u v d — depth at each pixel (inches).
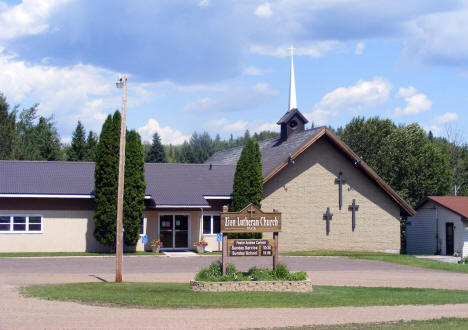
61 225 1414.9
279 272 803.4
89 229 1429.6
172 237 1498.5
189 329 495.5
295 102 1923.0
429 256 1642.5
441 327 521.7
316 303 671.8
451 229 1688.0
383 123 2721.5
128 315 564.7
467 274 1118.4
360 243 1590.8
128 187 1398.9
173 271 1040.2
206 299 678.5
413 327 520.4
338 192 1585.9
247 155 1488.7
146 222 1476.4
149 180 1560.0
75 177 1487.5
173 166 1669.5
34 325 496.7
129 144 1409.9
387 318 578.2
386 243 1608.0
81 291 719.7
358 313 609.9
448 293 789.2
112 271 1027.3
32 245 1396.4
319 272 1081.4
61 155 2795.3
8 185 1386.6
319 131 1542.8
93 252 1423.5
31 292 703.7
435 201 1745.8
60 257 1289.4
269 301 676.1
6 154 2534.5
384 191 1611.7
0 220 1378.0
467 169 2787.9
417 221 1851.6
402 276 1037.8
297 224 1550.2
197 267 1110.4
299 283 776.9
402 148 2379.4
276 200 1539.1
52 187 1406.3
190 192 1507.1
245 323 533.0
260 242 820.6
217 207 1536.7
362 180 1605.6
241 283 766.5
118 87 884.6
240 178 1481.3
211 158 2313.0
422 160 2326.5
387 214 1614.2
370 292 781.3
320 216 1568.7
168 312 591.8
